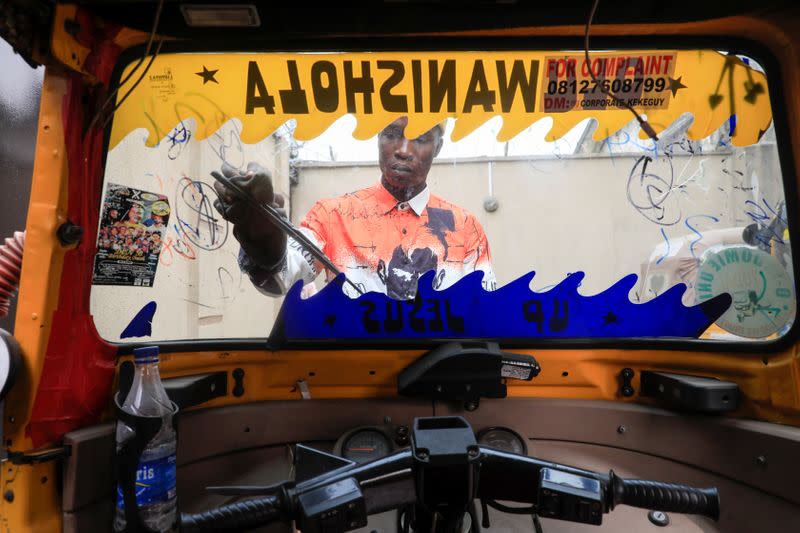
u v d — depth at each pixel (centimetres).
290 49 134
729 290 143
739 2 115
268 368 156
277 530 127
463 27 121
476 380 144
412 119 146
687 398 135
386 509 79
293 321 156
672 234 151
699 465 137
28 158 190
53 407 116
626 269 171
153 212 149
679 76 139
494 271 208
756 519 127
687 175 147
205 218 157
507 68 141
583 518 75
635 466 145
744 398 136
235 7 116
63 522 116
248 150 167
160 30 121
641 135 145
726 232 144
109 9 116
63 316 118
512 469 80
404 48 133
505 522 116
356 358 155
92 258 128
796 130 126
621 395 152
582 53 138
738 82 136
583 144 163
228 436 148
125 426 106
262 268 162
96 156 127
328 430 152
